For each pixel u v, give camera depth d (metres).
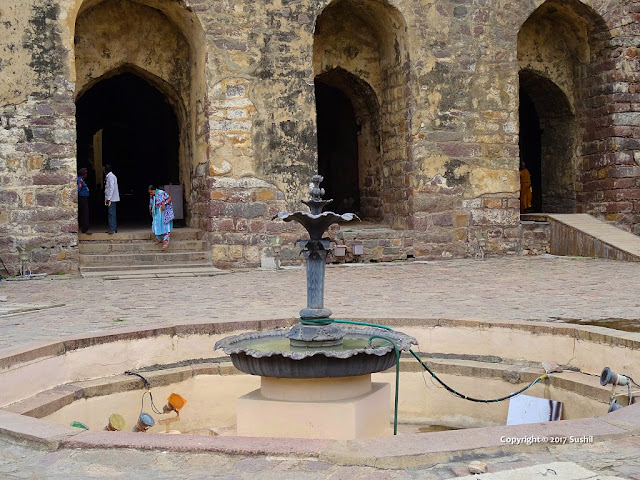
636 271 13.16
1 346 7.23
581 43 18.02
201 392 7.46
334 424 5.74
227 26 14.49
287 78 14.84
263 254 14.69
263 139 14.70
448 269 13.94
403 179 16.05
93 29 15.09
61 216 13.53
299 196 14.94
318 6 15.04
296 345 6.07
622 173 17.34
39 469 4.05
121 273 13.45
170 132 18.62
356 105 17.66
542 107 19.14
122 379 7.02
